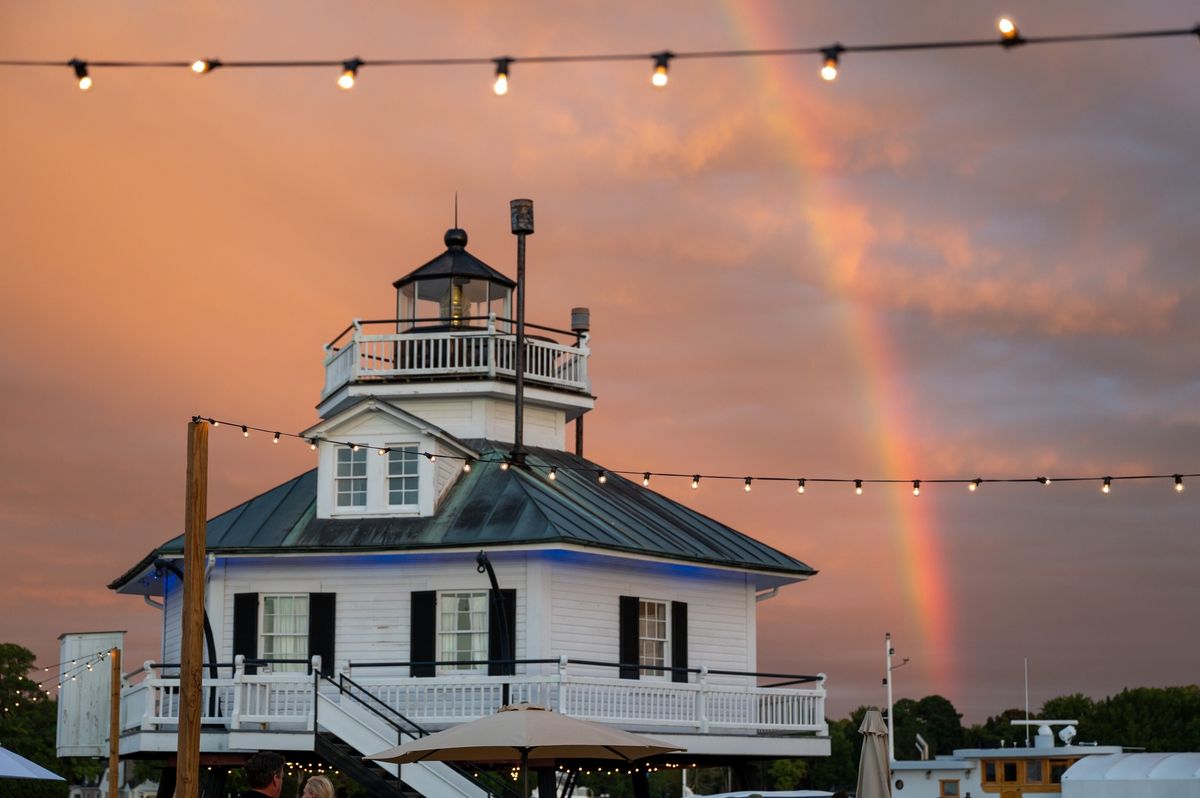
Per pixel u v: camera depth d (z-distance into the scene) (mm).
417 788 31156
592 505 37250
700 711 34156
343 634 35125
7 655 89562
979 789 48188
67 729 39094
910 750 133375
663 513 39906
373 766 31453
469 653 34469
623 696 32688
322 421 36812
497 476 36656
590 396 40781
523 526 34281
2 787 87188
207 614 35500
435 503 35719
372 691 32938
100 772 91062
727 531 40938
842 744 123688
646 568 36344
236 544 35281
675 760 35469
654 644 36438
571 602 34594
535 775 35594
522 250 38531
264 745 31844
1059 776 46969
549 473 37219
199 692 22062
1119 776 39938
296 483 38250
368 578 35250
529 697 31812
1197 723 110188
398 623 34906
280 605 35531
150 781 100062
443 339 39062
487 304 41406
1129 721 113688
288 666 35125
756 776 37594
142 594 41719
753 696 35375
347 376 39156
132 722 34875
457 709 32594
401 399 38719
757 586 39844
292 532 35719
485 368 38312
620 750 25781
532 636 33906
